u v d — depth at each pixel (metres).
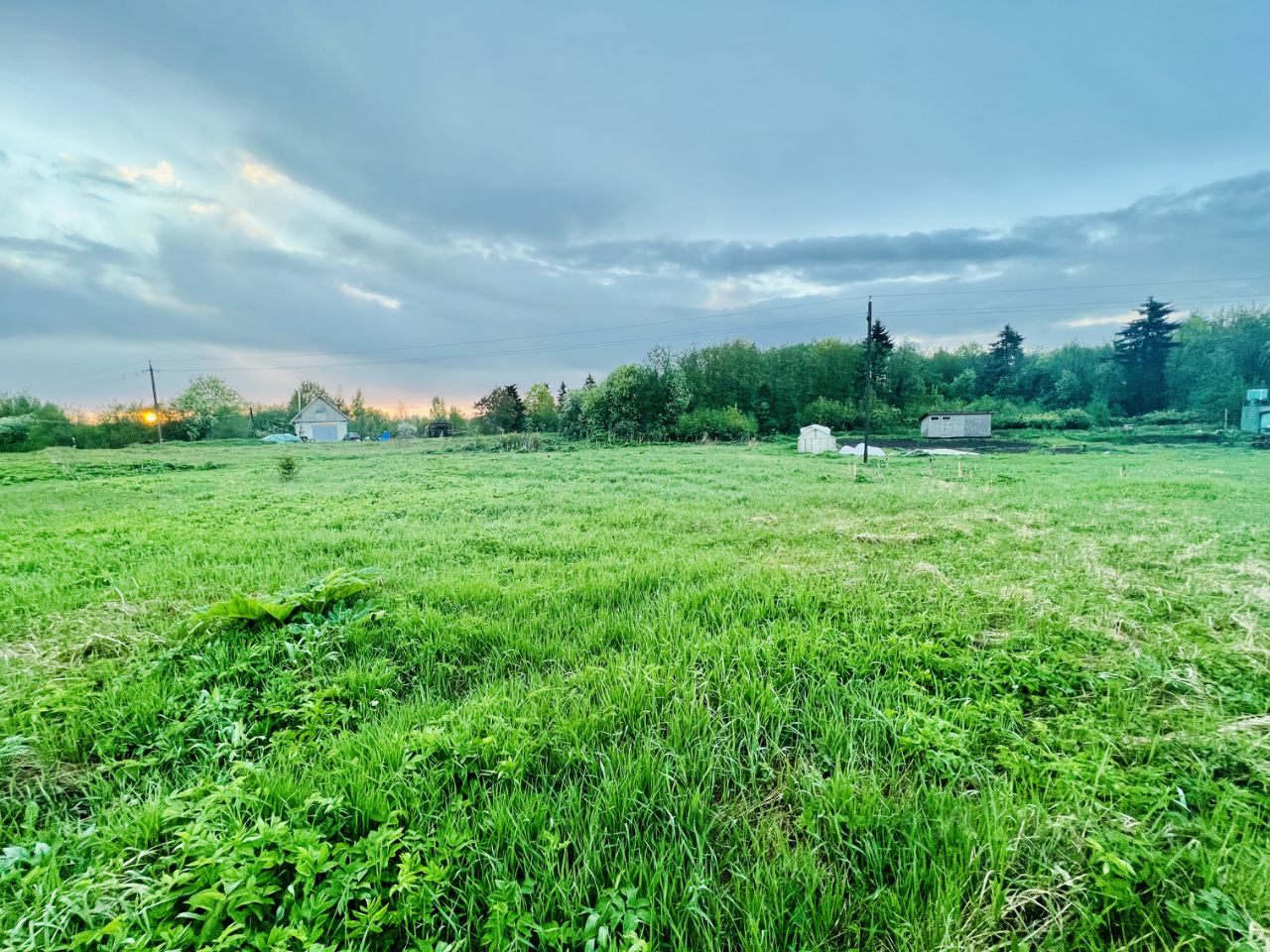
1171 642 4.13
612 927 1.80
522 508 11.18
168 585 5.67
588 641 4.21
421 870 1.93
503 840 2.25
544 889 2.00
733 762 2.76
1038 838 2.21
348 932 1.75
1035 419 53.47
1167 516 9.41
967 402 65.75
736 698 3.30
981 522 8.83
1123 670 3.66
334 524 9.53
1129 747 2.85
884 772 2.70
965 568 6.15
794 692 3.48
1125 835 2.18
